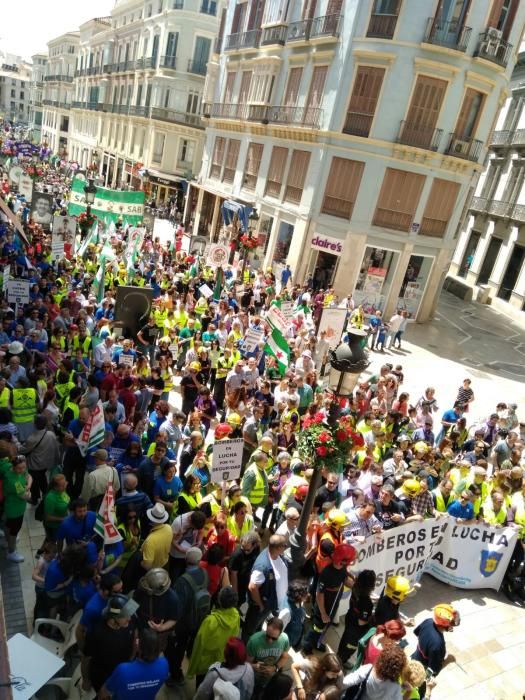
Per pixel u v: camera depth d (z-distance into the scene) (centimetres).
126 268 1827
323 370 1471
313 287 2706
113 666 477
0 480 670
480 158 2569
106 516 583
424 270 2697
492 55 2364
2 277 1492
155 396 1106
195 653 523
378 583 768
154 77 4753
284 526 716
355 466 877
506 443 1180
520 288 3356
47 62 9744
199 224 3925
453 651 723
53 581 549
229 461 704
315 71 2667
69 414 872
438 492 870
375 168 2456
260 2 3166
